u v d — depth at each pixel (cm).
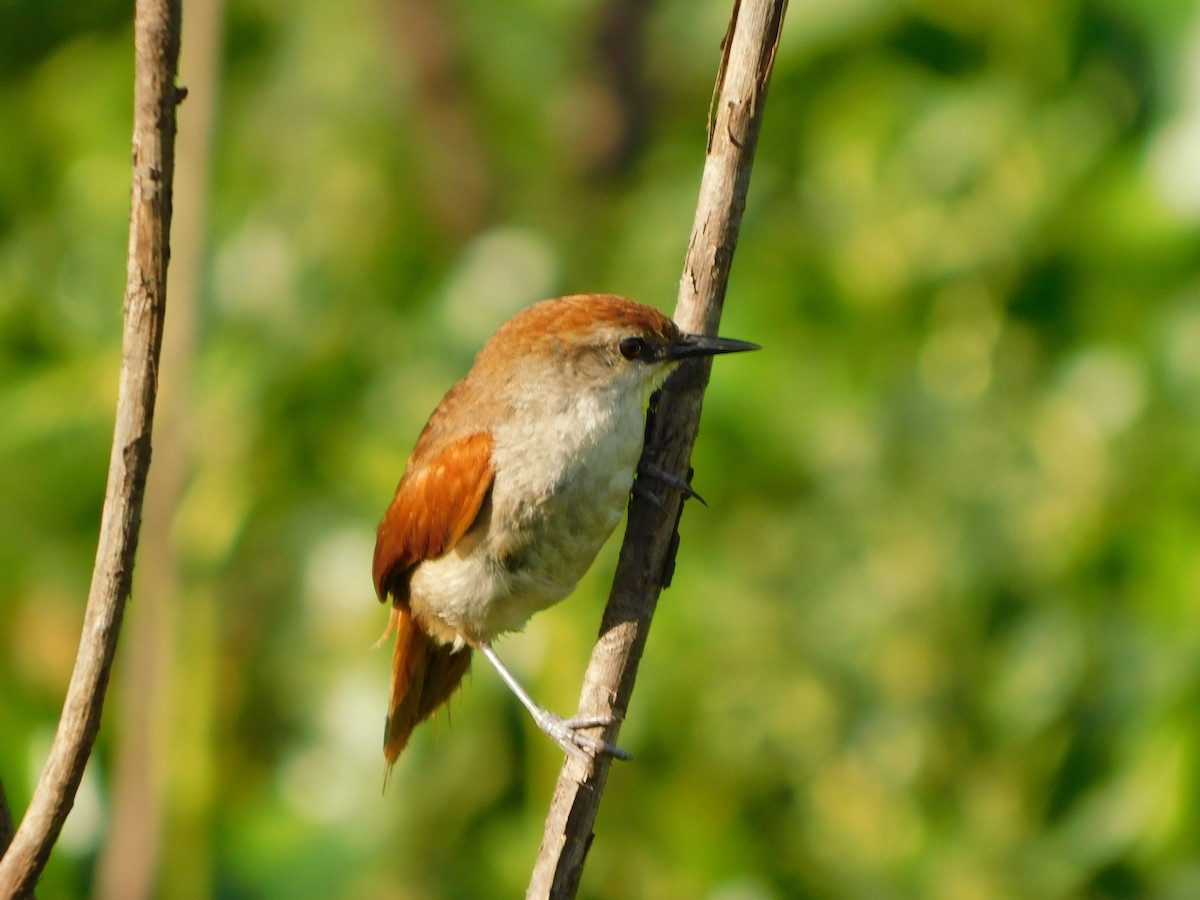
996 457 1217
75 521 1214
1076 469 1172
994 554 1195
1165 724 999
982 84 1259
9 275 1344
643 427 919
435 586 973
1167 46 1040
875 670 1213
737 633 1219
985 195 1241
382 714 1143
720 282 821
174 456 927
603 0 1741
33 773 1059
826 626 1223
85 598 1202
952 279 1235
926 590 1203
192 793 1059
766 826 1209
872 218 1273
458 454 940
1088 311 1139
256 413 1164
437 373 1198
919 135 1287
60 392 1243
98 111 1459
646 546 806
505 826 1151
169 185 616
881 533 1228
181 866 1049
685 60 1752
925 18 1250
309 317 1244
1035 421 1212
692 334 821
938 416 1244
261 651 1170
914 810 1192
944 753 1198
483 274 1260
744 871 1164
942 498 1223
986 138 1248
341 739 1140
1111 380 1130
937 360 1260
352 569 1168
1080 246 1096
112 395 1227
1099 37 1064
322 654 1166
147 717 902
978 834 1166
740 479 1235
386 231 1469
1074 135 1130
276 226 1349
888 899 1169
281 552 1180
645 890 1173
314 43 1622
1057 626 1113
